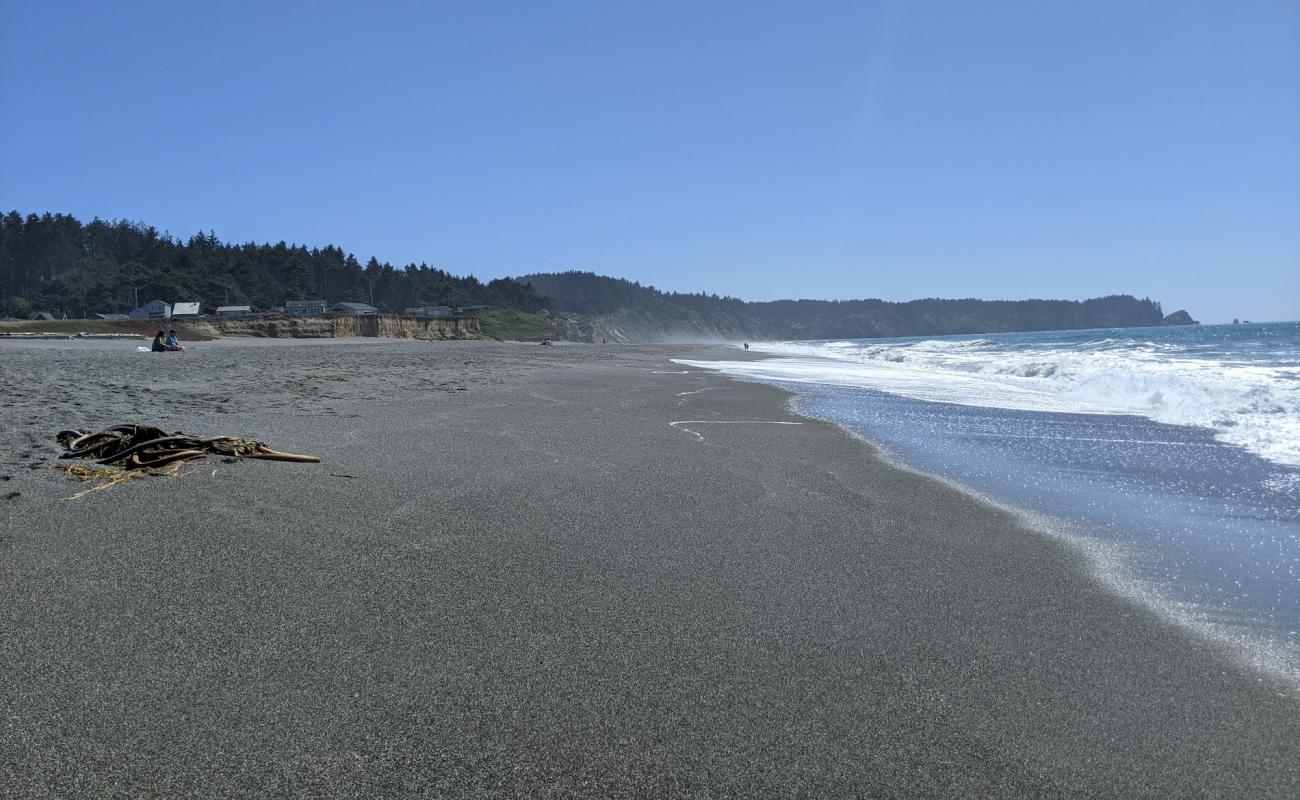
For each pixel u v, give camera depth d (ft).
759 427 38.83
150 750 8.94
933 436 36.68
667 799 8.66
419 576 14.96
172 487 19.85
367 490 21.08
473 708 10.27
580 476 24.64
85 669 10.66
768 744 9.78
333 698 10.32
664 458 28.68
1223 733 10.37
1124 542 19.07
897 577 16.20
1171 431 37.81
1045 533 19.89
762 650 12.45
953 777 9.25
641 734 9.87
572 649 12.17
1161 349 111.24
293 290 506.48
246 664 11.09
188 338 263.90
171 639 11.71
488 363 94.02
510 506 20.38
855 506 22.34
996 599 15.07
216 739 9.23
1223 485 25.75
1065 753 9.82
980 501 23.38
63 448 23.35
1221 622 14.08
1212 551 18.38
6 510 17.03
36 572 13.84
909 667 12.02
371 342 248.73
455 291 621.31
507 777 8.87
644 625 13.24
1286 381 51.60
